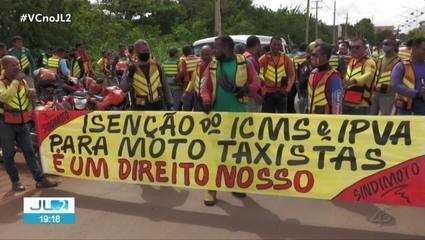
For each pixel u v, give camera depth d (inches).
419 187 212.5
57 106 338.0
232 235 216.8
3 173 329.4
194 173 251.1
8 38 869.8
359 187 221.6
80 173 277.0
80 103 337.7
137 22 1481.3
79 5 1093.1
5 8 852.0
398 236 212.7
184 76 438.0
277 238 212.8
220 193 271.4
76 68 557.9
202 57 313.3
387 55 348.8
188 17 1723.7
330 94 253.0
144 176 262.1
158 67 290.7
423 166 211.6
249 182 241.1
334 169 225.5
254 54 342.0
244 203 255.0
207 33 1501.0
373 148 218.7
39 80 380.2
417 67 260.8
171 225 229.8
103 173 271.0
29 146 285.6
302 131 230.7
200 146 249.6
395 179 215.9
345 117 223.1
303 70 387.5
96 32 1094.4
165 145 256.4
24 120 280.8
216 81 249.4
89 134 273.0
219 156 246.2
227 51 247.0
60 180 305.1
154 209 250.7
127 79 286.8
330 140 225.8
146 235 219.8
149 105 288.0
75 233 224.7
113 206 256.4
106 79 673.6
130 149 263.9
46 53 706.2
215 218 236.5
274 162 235.9
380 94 351.9
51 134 281.7
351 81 297.0
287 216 236.7
